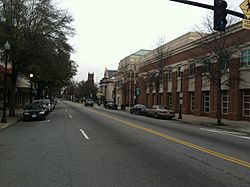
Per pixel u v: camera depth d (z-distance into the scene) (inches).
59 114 1457.9
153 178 301.6
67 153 436.1
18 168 345.1
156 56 2049.7
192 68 1692.9
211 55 1139.3
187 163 373.7
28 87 2295.8
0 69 1510.8
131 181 290.4
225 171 333.4
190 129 854.5
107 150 461.1
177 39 1924.2
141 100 2593.5
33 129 776.9
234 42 1139.3
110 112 1763.0
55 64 1238.9
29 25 1114.7
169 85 2025.1
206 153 446.3
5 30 1089.4
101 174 316.5
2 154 432.1
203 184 281.9
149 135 655.1
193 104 1717.5
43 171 330.3
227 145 546.6
